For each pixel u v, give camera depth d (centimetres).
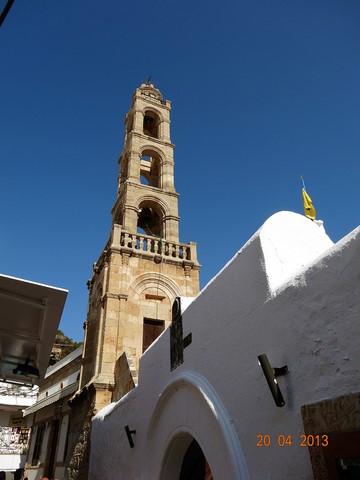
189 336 645
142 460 760
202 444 512
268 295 429
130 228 1977
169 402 677
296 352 363
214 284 582
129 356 1343
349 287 315
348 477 279
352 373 294
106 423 1145
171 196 2239
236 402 455
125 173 2500
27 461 2370
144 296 1731
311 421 319
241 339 469
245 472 405
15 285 721
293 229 513
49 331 893
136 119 2589
